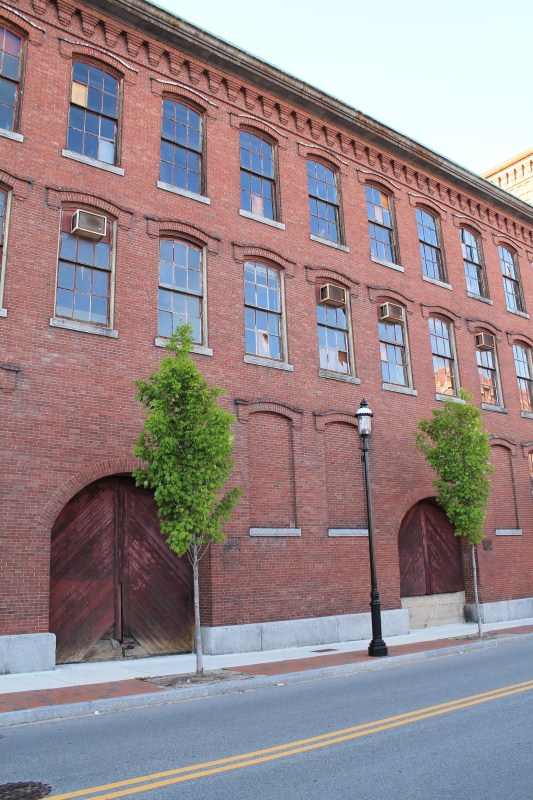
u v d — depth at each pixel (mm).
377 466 18266
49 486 12602
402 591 18781
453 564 20266
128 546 14047
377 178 21000
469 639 15922
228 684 10328
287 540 15781
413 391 19766
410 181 22078
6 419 12359
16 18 14367
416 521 19641
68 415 13109
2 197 13477
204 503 11234
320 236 19000
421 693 9406
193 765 6098
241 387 15914
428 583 19422
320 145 19641
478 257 24188
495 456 22062
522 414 23406
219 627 14133
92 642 13172
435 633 17578
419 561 19391
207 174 16797
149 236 15250
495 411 22375
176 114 16812
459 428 17281
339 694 9625
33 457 12523
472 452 17078
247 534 15102
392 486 18438
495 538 21125
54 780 5738
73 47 15117
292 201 18438
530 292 25719
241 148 17906
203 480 11344
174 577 14547
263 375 16406
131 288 14648
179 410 11539
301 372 17219
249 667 12102
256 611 14844
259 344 16797
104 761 6316
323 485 16844
